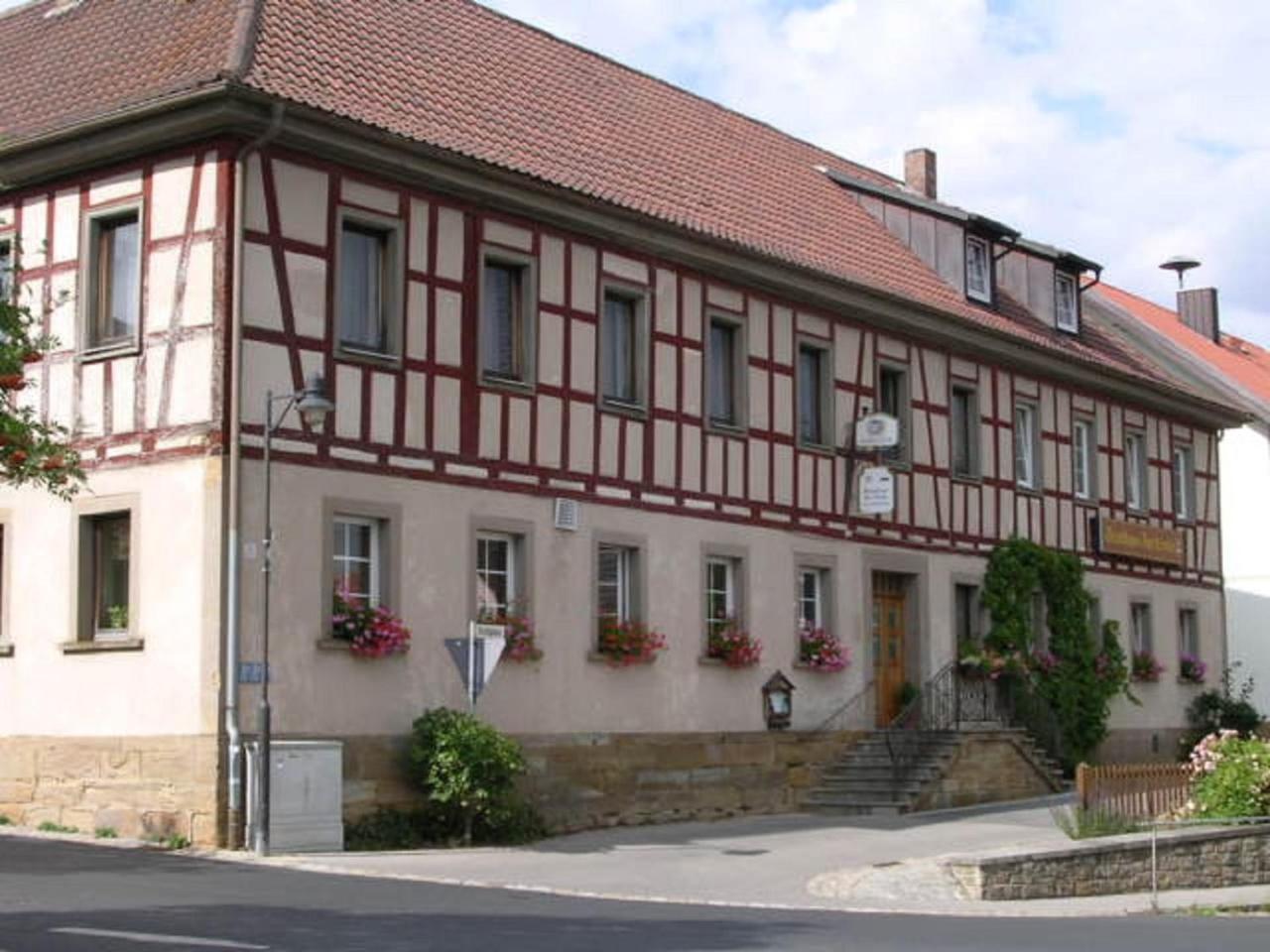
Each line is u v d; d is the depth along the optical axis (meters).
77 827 19.72
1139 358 38.66
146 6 22.59
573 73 27.47
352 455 20.08
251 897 14.32
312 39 21.69
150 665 19.28
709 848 20.59
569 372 22.92
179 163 19.67
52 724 20.17
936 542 29.50
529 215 22.48
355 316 20.50
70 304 20.44
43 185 20.89
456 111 22.98
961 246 31.30
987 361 31.30
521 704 21.92
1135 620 35.88
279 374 19.41
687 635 24.47
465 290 21.61
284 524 19.28
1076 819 20.70
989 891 17.03
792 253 27.00
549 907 14.62
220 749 18.59
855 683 27.42
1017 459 32.16
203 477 19.02
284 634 19.20
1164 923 15.52
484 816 20.33
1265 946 13.21
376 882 16.11
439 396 21.14
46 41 23.48
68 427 20.27
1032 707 30.16
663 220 24.00
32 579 20.64
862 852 20.23
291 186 19.70
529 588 22.12
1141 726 35.09
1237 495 43.94
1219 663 38.66
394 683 20.31
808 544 26.75
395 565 20.42
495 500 21.75
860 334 28.25
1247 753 21.84
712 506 25.08
